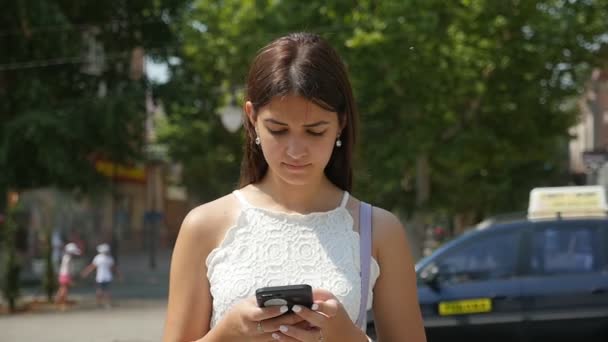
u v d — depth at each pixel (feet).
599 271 26.76
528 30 70.18
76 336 44.34
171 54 88.43
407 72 66.49
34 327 48.78
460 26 69.00
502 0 67.82
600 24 71.36
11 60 83.61
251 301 7.35
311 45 7.92
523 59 70.08
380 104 71.10
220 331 7.41
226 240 8.09
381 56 65.77
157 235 158.10
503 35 70.08
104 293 70.85
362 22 67.05
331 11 68.69
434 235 82.43
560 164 107.55
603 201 36.65
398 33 64.54
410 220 73.56
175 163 113.91
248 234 8.06
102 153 89.20
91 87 89.71
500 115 74.79
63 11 86.02
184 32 79.92
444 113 70.23
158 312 57.36
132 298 70.49
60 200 86.22
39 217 86.12
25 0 78.43
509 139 76.02
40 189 85.15
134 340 42.60
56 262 82.07
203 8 78.69
